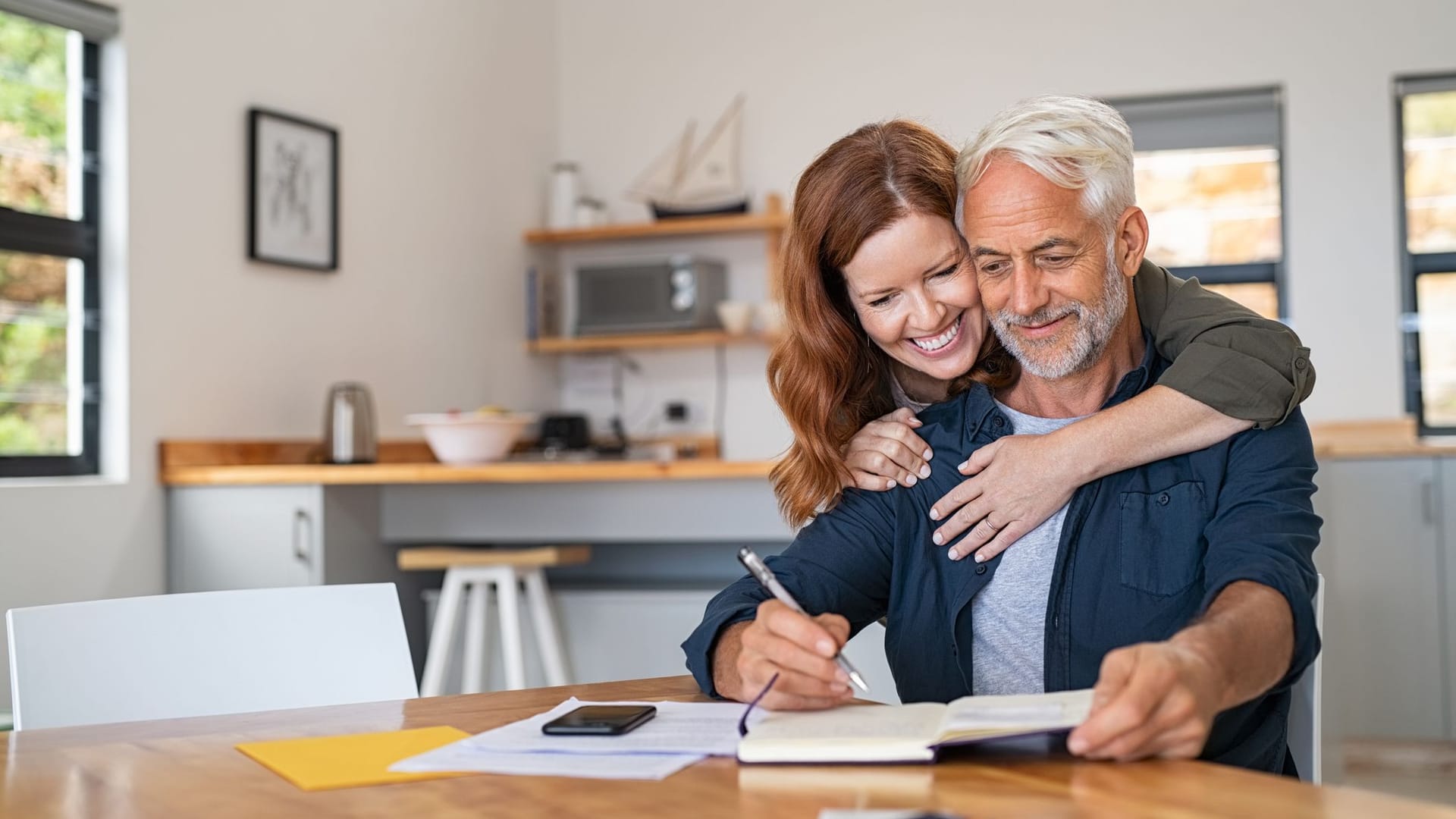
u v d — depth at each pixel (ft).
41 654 4.74
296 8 12.56
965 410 5.10
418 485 11.42
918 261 4.77
